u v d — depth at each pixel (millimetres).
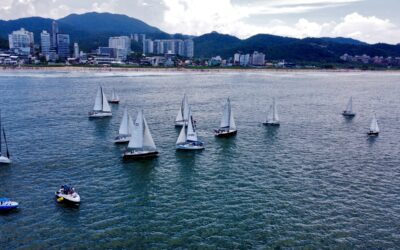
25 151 82750
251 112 146375
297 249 44469
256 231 48406
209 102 172750
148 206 55531
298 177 69688
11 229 47500
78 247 43781
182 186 64062
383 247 45344
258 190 62531
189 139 89500
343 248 44875
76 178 66750
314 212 54250
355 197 60344
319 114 145750
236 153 86125
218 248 44375
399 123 129500
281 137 103625
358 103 181875
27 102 154750
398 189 64375
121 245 44500
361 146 95312
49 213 52312
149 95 193625
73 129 107188
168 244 44969
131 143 80000
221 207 55531
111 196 59000
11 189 60656
